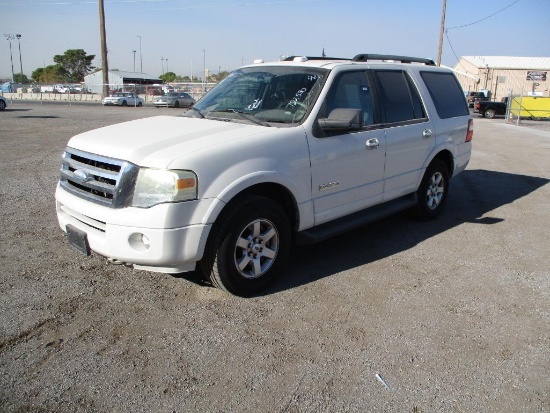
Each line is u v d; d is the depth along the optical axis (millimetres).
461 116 6508
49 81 105250
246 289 3871
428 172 5938
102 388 2768
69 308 3656
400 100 5383
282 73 4750
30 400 2650
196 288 4051
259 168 3746
